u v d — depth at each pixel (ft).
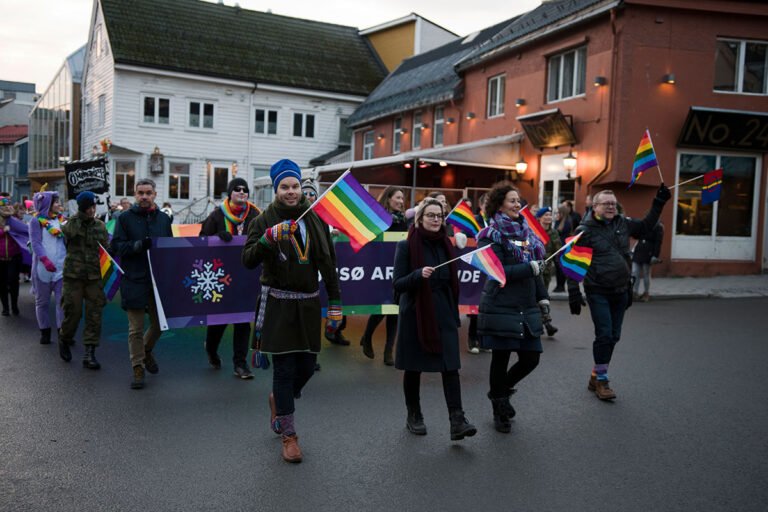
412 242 15.79
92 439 15.56
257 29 111.45
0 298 33.40
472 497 12.66
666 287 45.88
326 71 110.01
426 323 15.25
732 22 51.11
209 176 99.96
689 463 14.46
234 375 21.75
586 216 20.03
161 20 102.22
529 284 16.52
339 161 102.12
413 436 16.05
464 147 58.34
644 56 49.90
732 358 24.91
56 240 26.02
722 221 52.80
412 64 101.40
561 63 57.06
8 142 170.30
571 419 17.52
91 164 40.42
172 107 97.04
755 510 12.23
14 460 14.20
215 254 22.39
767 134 51.01
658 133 50.47
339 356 24.98
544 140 56.34
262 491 12.80
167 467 13.93
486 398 19.47
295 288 14.44
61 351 23.48
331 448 15.17
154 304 21.48
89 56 105.19
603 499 12.62
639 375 22.29
